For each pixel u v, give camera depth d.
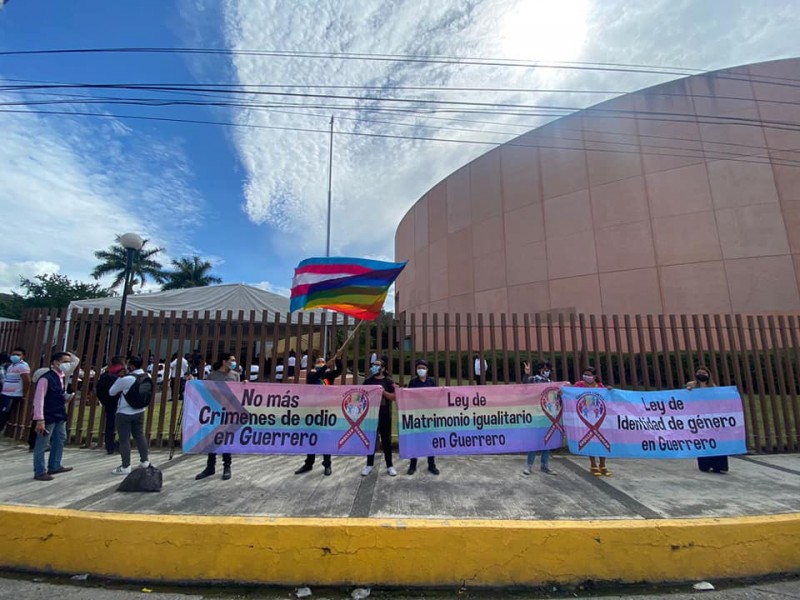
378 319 6.74
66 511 3.81
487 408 5.77
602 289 16.77
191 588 3.40
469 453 5.63
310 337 6.75
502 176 20.97
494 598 3.33
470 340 6.81
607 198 17.06
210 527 3.54
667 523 3.72
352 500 4.47
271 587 3.42
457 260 23.19
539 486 5.11
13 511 3.76
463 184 23.23
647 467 6.11
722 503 4.50
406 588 3.43
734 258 14.41
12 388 7.33
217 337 6.85
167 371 6.77
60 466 5.47
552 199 18.70
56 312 7.40
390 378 6.14
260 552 3.49
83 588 3.36
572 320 6.91
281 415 5.40
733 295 14.25
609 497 4.69
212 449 5.18
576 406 5.71
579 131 18.14
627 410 5.72
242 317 6.86
